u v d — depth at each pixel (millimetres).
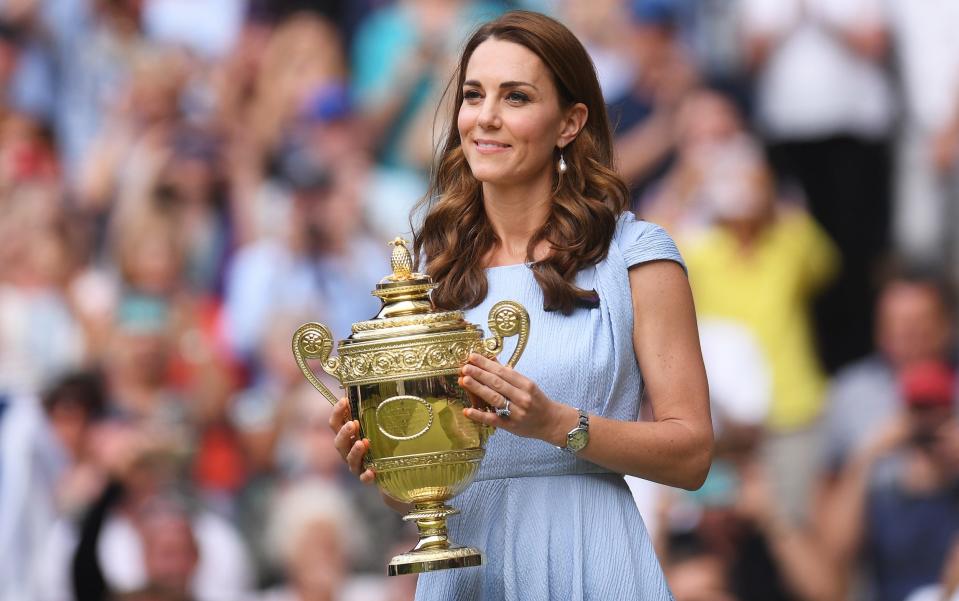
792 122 26844
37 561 24609
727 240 26406
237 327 26766
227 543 24766
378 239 27672
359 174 27812
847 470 24750
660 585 9617
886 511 24234
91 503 24812
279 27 28391
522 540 9570
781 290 26031
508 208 9906
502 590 9648
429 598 9805
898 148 26891
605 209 9734
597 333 9562
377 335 9125
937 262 26312
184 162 27641
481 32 9812
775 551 23828
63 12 28938
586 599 9508
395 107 28000
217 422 25547
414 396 9055
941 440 24422
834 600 24016
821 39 26906
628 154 26859
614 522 9609
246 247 27359
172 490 24953
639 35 27000
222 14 28656
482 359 8758
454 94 10508
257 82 28203
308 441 25359
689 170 26844
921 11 26891
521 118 9555
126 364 25891
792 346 25797
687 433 9359
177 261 27234
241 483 25266
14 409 25219
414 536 24922
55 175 28000
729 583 23484
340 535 24859
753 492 24078
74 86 28625
